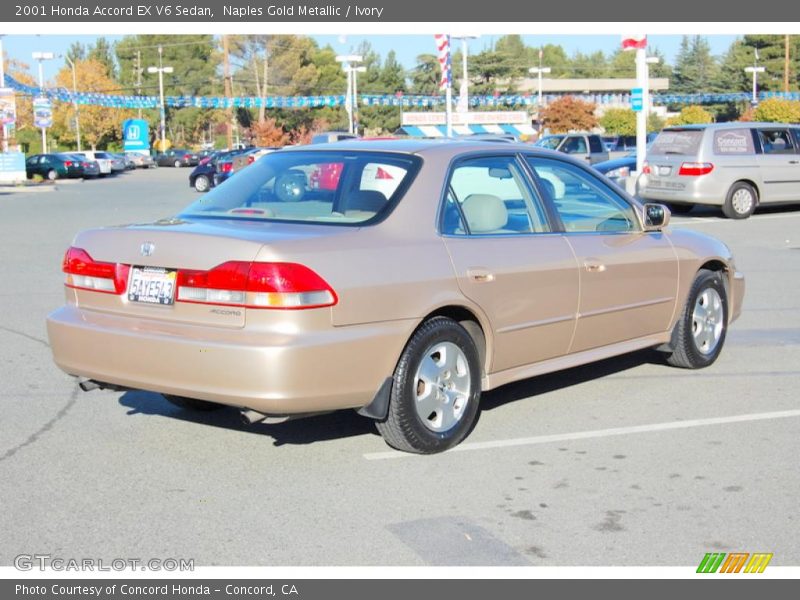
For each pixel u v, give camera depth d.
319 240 5.00
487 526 4.52
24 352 8.09
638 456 5.49
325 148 6.01
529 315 5.91
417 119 44.03
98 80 92.44
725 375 7.36
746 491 4.95
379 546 4.31
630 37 23.11
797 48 92.38
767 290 11.38
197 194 34.69
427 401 5.41
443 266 5.40
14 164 44.28
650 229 6.93
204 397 4.92
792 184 20.59
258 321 4.82
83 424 6.07
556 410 6.41
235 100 70.62
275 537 4.39
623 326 6.67
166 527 4.49
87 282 5.43
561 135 31.97
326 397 4.91
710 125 20.20
